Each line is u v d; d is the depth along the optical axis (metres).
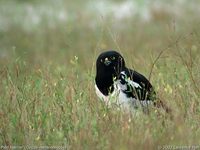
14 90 12.56
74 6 31.70
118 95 12.05
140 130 10.62
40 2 32.62
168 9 29.59
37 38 26.11
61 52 22.08
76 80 13.59
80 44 23.64
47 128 11.27
